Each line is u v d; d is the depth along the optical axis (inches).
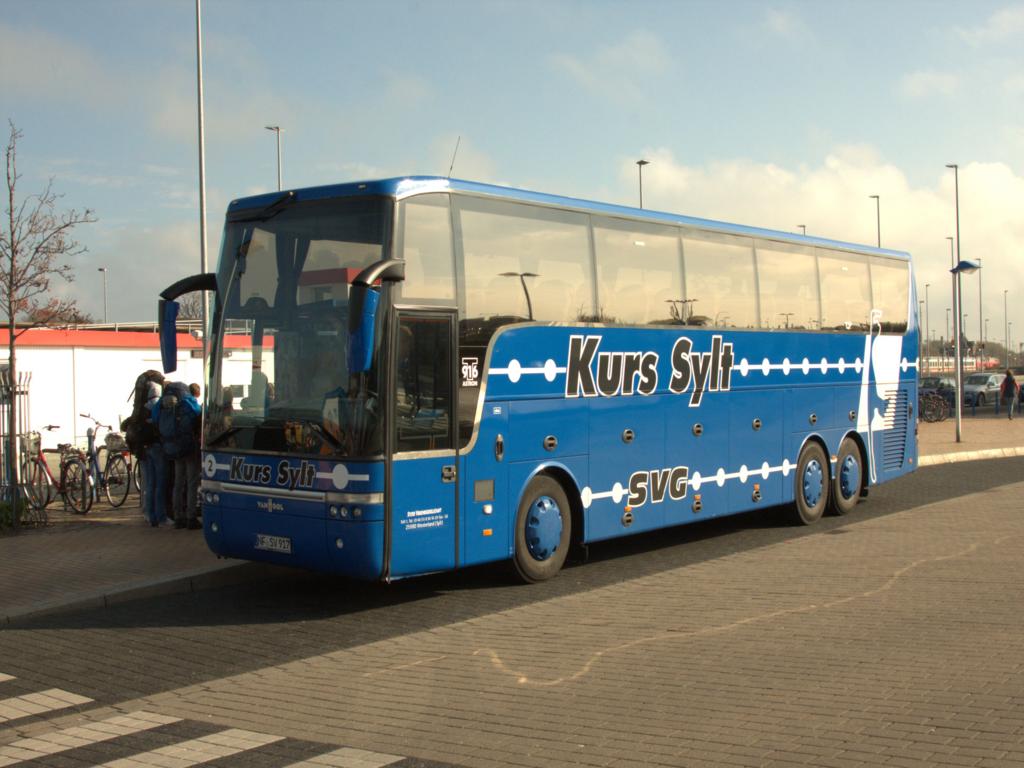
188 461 544.7
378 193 382.3
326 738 245.4
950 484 800.9
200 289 437.1
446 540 393.4
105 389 1380.4
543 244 441.4
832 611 366.3
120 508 644.7
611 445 470.9
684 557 504.7
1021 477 844.6
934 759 217.0
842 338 636.7
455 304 399.5
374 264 358.0
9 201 620.1
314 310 389.1
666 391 503.2
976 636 322.3
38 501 595.8
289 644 344.2
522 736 242.5
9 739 252.8
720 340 537.6
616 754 227.9
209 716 266.7
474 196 412.2
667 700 267.1
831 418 625.3
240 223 418.3
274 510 392.5
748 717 250.2
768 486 573.9
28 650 340.2
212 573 442.9
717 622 355.6
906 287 707.4
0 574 444.1
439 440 391.5
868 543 522.9
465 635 350.6
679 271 514.9
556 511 443.5
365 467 369.4
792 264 596.4
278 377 396.2
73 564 462.6
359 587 438.9
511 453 421.4
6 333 1259.8
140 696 288.0
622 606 390.0
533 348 432.1
